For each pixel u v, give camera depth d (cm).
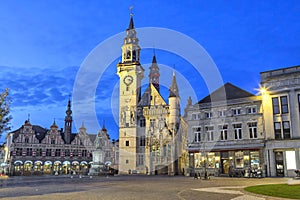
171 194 1434
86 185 2141
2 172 6862
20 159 6612
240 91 4112
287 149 3497
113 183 2345
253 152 3803
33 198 1266
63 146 7106
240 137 3934
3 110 2870
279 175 3534
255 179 2950
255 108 3916
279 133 3631
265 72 3853
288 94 3606
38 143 6881
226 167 3950
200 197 1291
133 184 2209
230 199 1205
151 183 2319
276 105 3706
